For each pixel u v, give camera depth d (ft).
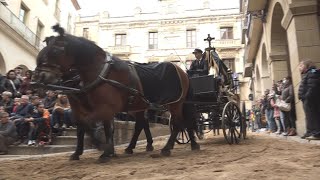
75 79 19.01
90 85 17.69
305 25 32.22
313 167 14.46
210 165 15.94
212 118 28.25
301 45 32.01
